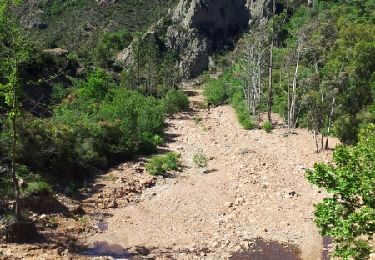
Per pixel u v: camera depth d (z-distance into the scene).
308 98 36.44
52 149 26.86
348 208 12.98
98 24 107.19
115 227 21.83
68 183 26.80
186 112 55.25
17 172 24.25
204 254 19.00
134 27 106.56
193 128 44.94
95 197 25.39
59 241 19.58
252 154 33.81
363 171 12.44
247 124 43.44
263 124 43.00
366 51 38.66
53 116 38.88
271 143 37.31
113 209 24.09
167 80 78.50
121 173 29.55
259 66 50.84
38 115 39.50
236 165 31.12
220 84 68.12
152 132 38.91
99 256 18.55
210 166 31.38
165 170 30.17
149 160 32.66
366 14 63.41
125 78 69.38
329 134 37.75
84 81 55.97
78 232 20.94
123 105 38.00
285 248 19.56
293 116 41.53
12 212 20.52
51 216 21.97
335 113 36.50
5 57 18.56
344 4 75.69
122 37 98.81
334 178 13.33
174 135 41.72
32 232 19.47
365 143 13.51
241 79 57.16
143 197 25.77
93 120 35.75
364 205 12.97
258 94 50.78
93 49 93.75
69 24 105.94
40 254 17.88
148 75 70.81
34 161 26.19
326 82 36.62
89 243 20.06
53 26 105.25
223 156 33.88
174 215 23.31
